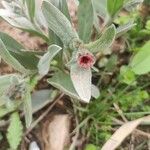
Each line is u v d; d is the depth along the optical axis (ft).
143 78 0.43
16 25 0.34
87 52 0.30
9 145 0.40
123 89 0.42
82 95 0.31
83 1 0.34
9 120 0.40
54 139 0.39
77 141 0.39
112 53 0.44
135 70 0.40
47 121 0.40
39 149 0.39
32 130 0.40
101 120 0.40
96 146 0.39
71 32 0.32
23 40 0.43
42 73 0.34
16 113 0.39
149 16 0.47
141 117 0.40
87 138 0.40
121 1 0.34
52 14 0.31
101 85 0.42
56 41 0.35
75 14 0.45
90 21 0.35
